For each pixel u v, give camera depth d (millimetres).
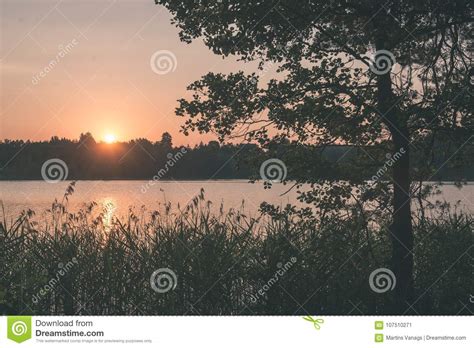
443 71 10594
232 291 10039
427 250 11188
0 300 9125
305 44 10234
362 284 10273
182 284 9914
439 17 10117
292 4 10102
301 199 10344
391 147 10828
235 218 11117
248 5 10062
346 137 10281
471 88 9875
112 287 9914
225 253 10156
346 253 10406
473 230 12266
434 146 10930
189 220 10906
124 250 10320
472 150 10820
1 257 10078
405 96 10164
